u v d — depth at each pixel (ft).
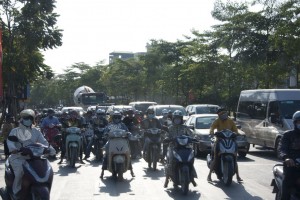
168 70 177.37
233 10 120.98
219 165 39.68
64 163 55.36
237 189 37.11
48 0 91.04
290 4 91.40
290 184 23.99
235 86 125.59
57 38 92.99
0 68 82.94
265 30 109.60
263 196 34.14
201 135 60.59
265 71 104.12
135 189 37.32
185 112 88.43
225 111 41.04
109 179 42.70
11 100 97.81
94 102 161.27
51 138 59.62
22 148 24.29
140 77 223.30
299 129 24.26
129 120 60.90
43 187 23.58
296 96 61.46
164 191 36.37
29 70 94.07
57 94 364.99
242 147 61.00
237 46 112.27
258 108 65.98
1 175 45.85
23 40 92.68
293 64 97.60
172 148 36.47
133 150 59.36
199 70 133.90
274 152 66.59
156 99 225.15
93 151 58.80
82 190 36.96
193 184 36.04
